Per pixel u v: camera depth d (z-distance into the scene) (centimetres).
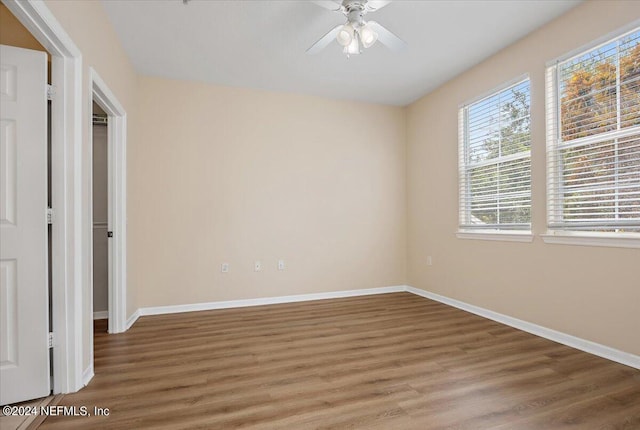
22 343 175
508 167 321
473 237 356
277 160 412
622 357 225
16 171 174
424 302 406
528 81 299
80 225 194
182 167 375
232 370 219
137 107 360
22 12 149
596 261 242
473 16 265
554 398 183
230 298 390
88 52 214
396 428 157
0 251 171
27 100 176
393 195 469
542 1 248
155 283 364
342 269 440
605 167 241
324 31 283
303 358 238
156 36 287
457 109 379
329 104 438
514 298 309
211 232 384
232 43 301
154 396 186
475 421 162
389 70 360
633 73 224
